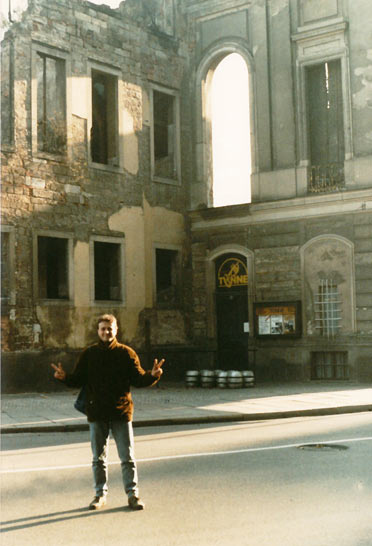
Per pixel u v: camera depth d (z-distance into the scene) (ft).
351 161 74.38
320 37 77.15
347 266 74.23
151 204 80.69
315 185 77.30
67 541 19.97
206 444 37.63
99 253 76.43
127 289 77.30
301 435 40.14
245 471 29.58
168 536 20.21
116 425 24.12
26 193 68.28
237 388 69.97
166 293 83.46
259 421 48.14
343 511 22.58
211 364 83.15
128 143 78.43
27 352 67.36
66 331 70.85
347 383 73.26
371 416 49.67
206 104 85.56
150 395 63.62
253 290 80.12
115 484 27.81
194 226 85.10
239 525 21.18
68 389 70.13
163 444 38.01
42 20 70.38
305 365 76.28
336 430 42.01
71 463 32.76
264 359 78.84
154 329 80.07
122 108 77.87
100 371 24.06
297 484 26.73
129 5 81.46
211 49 84.89
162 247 81.76
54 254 71.72
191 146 86.07
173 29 85.10
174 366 81.92
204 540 19.74
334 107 77.30
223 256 83.51
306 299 76.64
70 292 71.61
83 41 74.18
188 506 23.71
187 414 49.34
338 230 74.90
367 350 72.69
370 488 25.91
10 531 21.08
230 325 82.69
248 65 81.76
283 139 79.00
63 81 72.54
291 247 77.82
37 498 25.45
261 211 79.71
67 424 45.39
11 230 66.85
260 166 80.38
